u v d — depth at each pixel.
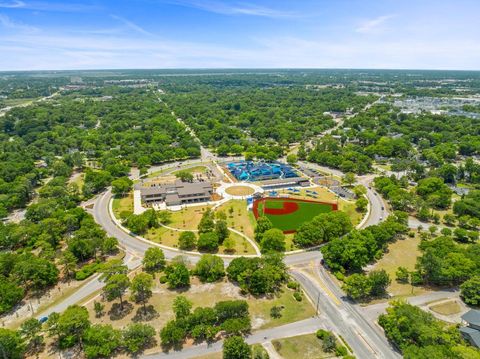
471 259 132.38
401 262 147.62
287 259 149.62
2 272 129.50
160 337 101.38
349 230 166.38
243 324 102.19
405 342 97.00
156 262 137.62
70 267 133.50
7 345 91.00
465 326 104.81
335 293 126.19
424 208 187.50
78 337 100.06
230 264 132.50
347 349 99.19
